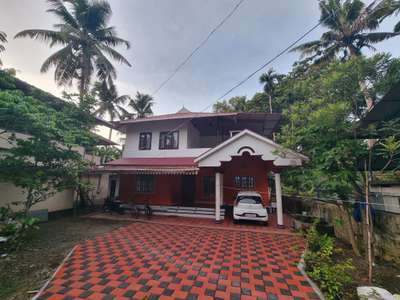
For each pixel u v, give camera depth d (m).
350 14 20.11
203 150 14.78
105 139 17.38
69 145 9.34
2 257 6.26
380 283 4.73
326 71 6.89
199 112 16.91
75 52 18.84
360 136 6.25
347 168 6.17
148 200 15.05
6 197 10.01
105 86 20.70
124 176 15.98
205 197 15.37
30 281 4.90
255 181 14.75
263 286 4.67
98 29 19.31
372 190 7.58
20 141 7.58
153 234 9.09
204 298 4.18
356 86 5.99
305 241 8.02
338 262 5.84
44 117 7.72
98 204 17.77
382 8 13.88
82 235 8.87
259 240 8.20
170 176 15.11
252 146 10.44
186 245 7.54
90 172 14.02
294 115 7.86
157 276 5.09
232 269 5.53
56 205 12.85
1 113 6.93
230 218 12.42
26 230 8.17
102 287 4.57
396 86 5.16
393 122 5.40
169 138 15.87
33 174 7.88
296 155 8.70
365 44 20.38
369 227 5.35
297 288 4.59
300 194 9.23
